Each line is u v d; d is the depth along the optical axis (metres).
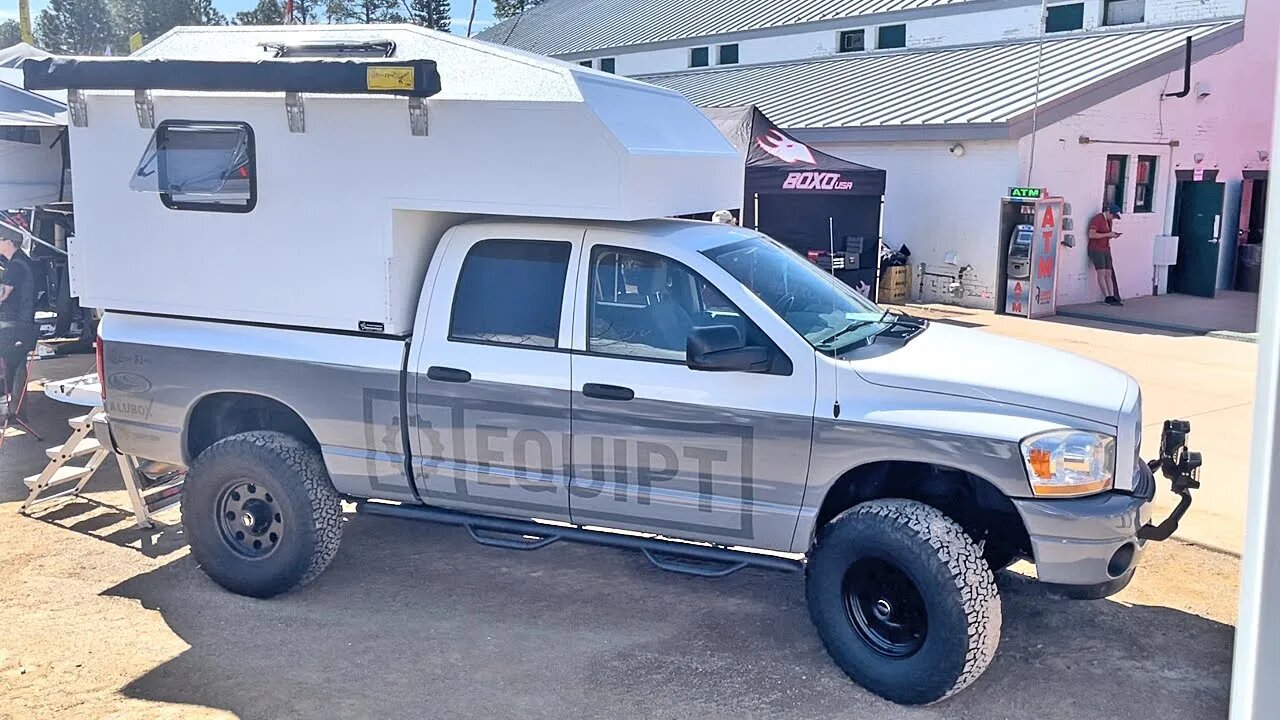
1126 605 5.48
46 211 10.46
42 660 4.83
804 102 21.34
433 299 5.18
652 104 5.46
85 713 4.37
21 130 11.42
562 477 5.01
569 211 4.80
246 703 4.46
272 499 5.35
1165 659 4.90
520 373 4.99
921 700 4.38
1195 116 18.27
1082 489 4.30
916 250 17.91
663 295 4.87
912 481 4.92
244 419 5.83
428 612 5.39
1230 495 7.14
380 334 5.21
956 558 4.26
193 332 5.50
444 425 5.14
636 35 35.69
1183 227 18.62
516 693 4.56
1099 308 16.70
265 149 5.18
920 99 18.86
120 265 5.52
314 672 4.74
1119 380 4.71
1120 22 23.50
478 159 4.88
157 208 5.40
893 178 18.05
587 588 5.72
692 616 5.36
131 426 5.69
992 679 4.70
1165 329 14.70
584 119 4.70
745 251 5.20
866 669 4.50
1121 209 17.70
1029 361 4.79
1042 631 5.18
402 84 4.73
